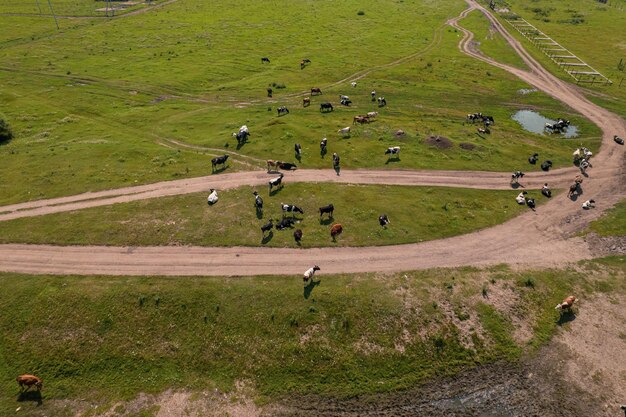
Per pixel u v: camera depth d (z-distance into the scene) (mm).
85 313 32625
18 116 67062
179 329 31969
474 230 41250
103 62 92125
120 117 67312
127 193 46500
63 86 79625
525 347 31172
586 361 30328
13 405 27812
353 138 57031
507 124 64938
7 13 130500
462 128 61781
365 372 29688
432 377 29547
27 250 38594
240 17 126688
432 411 27781
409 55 97312
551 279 36125
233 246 38531
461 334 31719
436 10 138000
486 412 27656
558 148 57656
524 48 102188
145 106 71750
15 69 87438
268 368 29891
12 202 45469
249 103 71875
